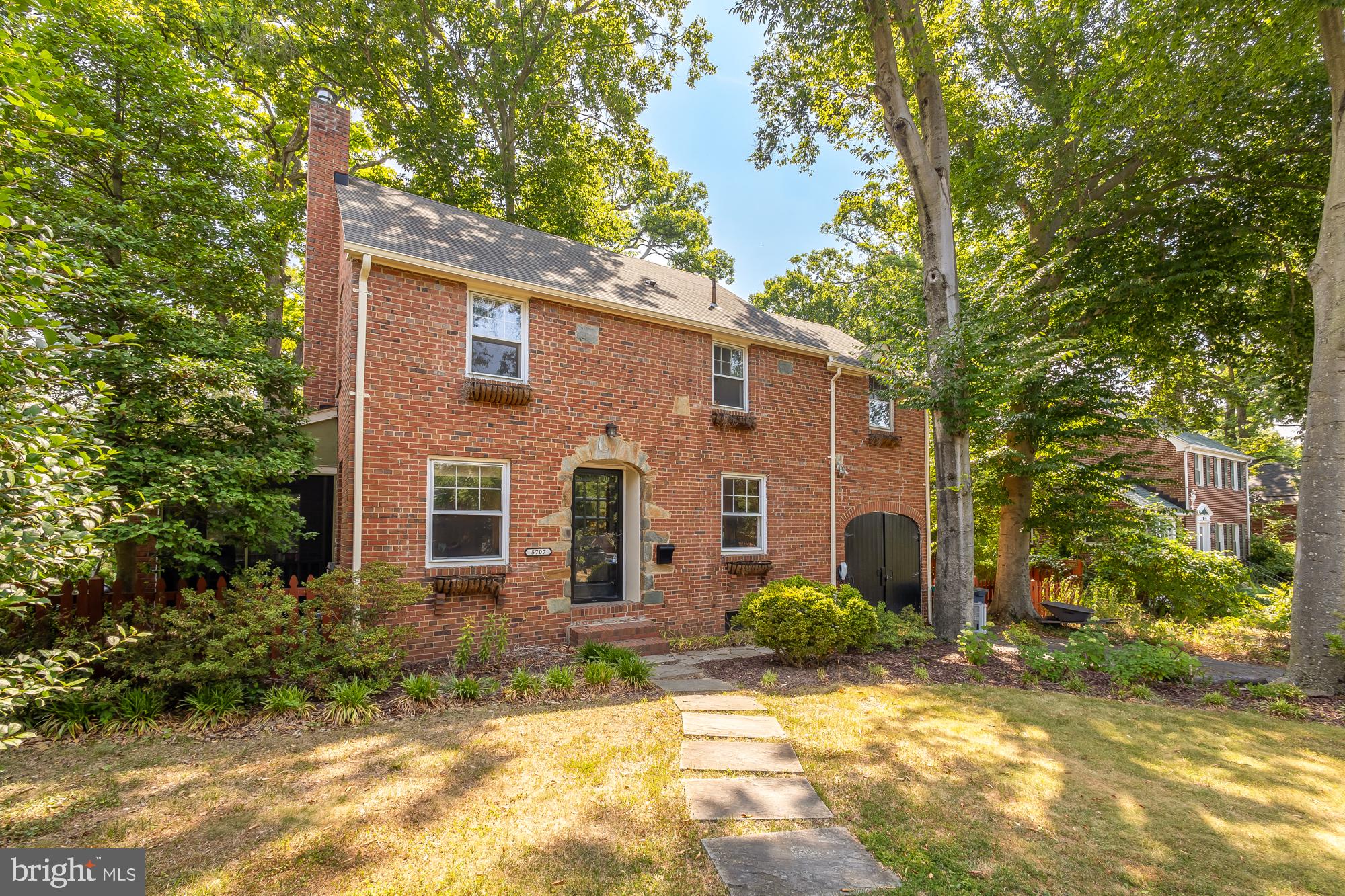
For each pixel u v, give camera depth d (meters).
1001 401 9.49
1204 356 14.05
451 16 16.20
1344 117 7.14
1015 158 11.92
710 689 6.66
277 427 7.62
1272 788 4.25
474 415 8.12
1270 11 7.93
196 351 7.25
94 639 5.54
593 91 17.69
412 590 6.84
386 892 2.96
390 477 7.44
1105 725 5.54
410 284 7.74
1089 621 8.68
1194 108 10.23
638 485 9.73
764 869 3.18
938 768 4.54
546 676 6.60
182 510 7.00
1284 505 27.72
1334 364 7.08
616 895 2.96
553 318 8.88
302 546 10.27
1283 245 12.23
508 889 3.00
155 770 4.36
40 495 2.62
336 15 14.54
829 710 5.88
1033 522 12.86
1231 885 3.09
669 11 16.88
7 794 3.95
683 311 10.48
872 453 13.08
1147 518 12.97
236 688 5.61
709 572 10.34
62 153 7.78
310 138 10.12
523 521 8.41
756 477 11.18
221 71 13.45
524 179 17.94
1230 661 8.70
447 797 3.97
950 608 9.55
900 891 3.00
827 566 11.99
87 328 6.69
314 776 4.27
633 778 4.29
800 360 11.98
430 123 16.12
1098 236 12.66
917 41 9.95
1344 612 6.77
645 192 24.20
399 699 5.89
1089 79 10.55
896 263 25.36
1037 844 3.47
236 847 3.34
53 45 7.43
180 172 8.74
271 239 9.70
